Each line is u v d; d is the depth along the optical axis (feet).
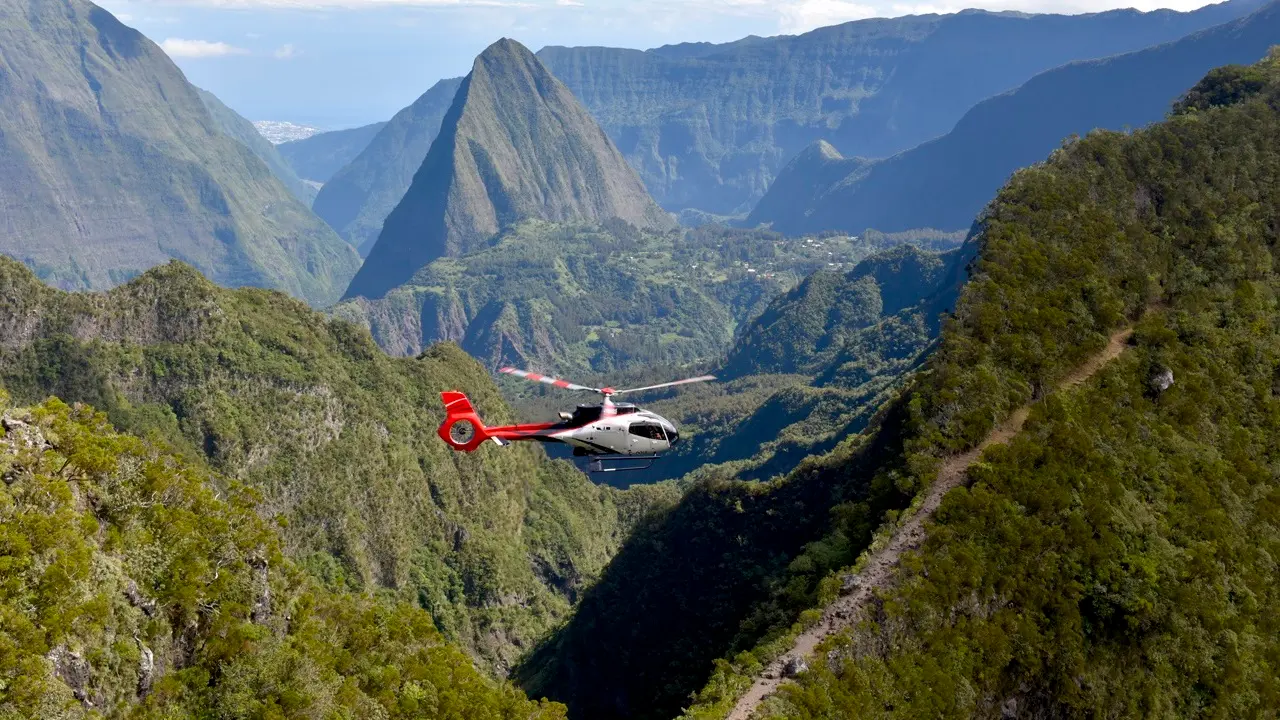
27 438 178.29
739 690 198.90
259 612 204.54
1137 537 240.12
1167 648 228.43
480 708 220.84
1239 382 298.15
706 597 330.54
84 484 181.57
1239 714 228.22
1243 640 237.04
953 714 198.80
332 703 191.01
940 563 220.02
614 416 200.34
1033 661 216.33
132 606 174.29
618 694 335.88
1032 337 287.07
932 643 207.92
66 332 445.37
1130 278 318.24
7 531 156.66
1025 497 240.12
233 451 441.68
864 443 323.16
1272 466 282.77
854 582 223.92
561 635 408.67
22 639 147.13
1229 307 320.91
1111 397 274.98
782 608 247.09
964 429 261.85
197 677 179.22
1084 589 228.02
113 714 161.17
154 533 189.98
